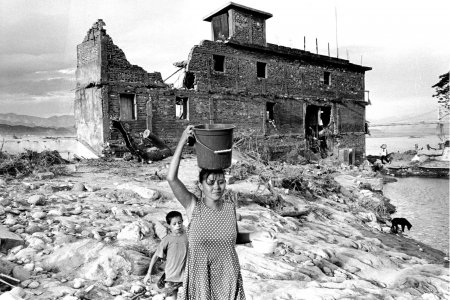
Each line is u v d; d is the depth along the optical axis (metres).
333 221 13.55
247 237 3.66
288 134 30.25
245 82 27.28
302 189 17.12
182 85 24.86
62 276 5.40
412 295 6.70
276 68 29.30
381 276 8.09
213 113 25.52
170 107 23.44
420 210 20.02
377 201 18.95
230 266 3.20
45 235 6.62
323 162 31.20
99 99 20.77
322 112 35.47
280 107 29.61
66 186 11.92
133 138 21.52
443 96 46.81
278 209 12.68
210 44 25.30
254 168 18.20
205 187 3.21
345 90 34.78
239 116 27.02
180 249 4.63
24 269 5.27
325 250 8.74
